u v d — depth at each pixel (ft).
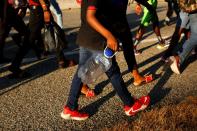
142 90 19.51
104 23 15.17
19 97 19.38
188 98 17.74
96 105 17.93
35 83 21.33
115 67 15.60
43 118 16.92
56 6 28.78
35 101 18.80
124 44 19.16
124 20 17.34
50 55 26.96
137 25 39.09
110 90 19.65
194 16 20.57
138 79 19.88
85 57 15.26
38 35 22.26
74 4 57.57
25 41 21.88
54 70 23.50
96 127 15.88
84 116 16.43
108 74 15.72
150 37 31.78
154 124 14.92
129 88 19.83
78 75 15.52
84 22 15.01
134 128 14.73
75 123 16.30
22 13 24.67
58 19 29.07
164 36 32.22
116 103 18.11
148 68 23.20
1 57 25.58
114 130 14.74
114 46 14.21
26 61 25.73
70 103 16.24
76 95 16.06
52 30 22.59
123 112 17.11
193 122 15.01
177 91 19.16
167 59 23.67
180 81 20.53
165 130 14.38
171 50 23.59
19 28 22.18
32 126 16.22
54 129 15.89
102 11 14.97
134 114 16.42
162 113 15.57
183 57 21.35
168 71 22.09
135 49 26.16
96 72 15.24
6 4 21.80
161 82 20.45
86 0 14.80
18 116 17.20
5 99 19.16
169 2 36.96
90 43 14.89
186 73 21.74
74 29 38.17
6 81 21.81
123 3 16.26
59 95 19.48
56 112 17.48
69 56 26.99
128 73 22.13
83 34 15.05
